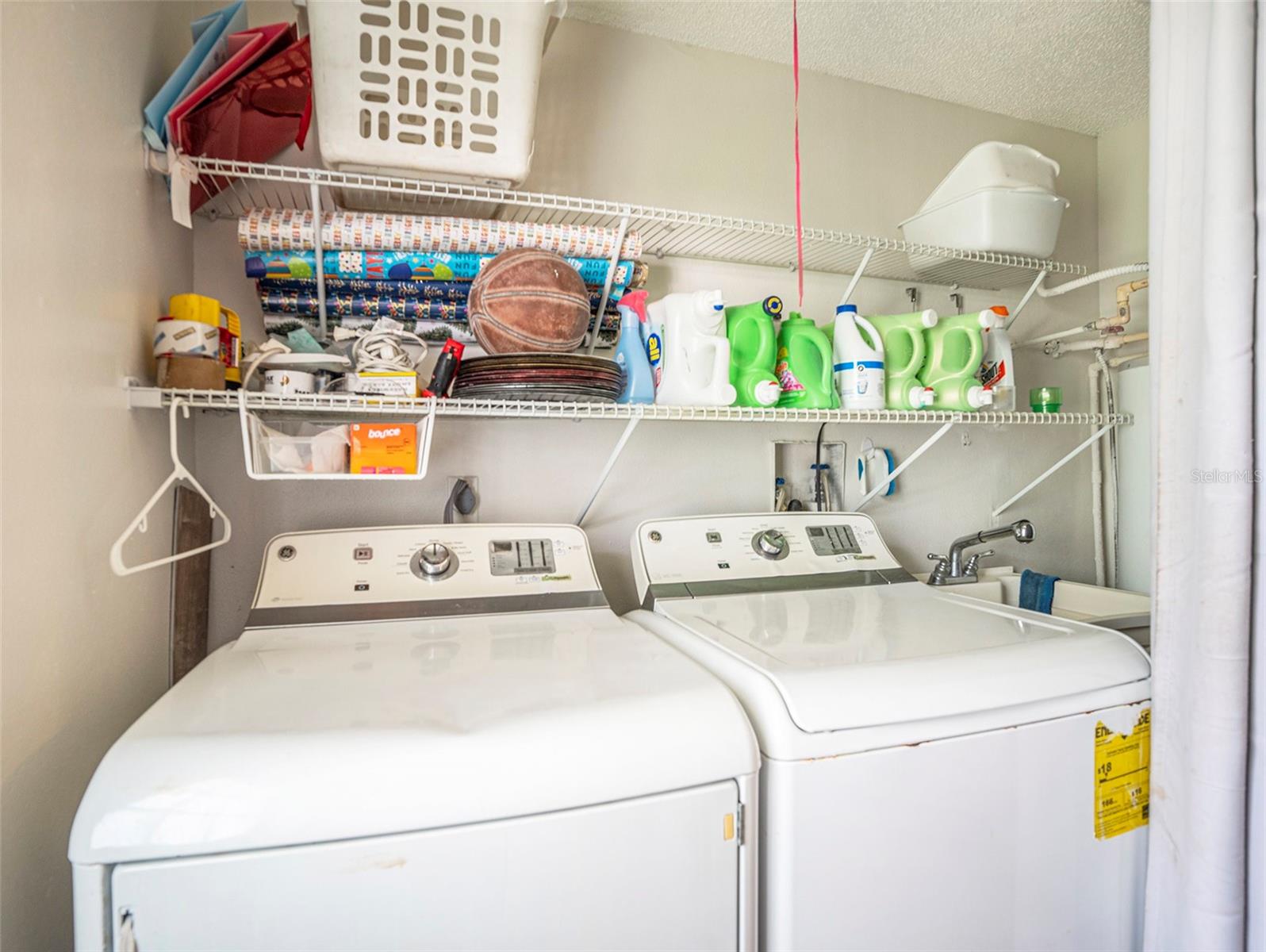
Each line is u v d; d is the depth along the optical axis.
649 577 1.48
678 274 1.83
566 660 1.03
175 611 1.23
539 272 1.30
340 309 1.42
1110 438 2.23
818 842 0.89
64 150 0.83
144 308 1.12
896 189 2.08
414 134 1.27
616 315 1.62
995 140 2.21
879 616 1.30
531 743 0.77
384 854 0.71
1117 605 1.87
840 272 2.00
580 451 1.72
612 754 0.79
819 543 1.65
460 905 0.73
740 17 1.74
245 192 1.42
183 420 1.32
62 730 0.83
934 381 1.70
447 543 1.38
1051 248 1.81
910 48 1.88
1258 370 1.00
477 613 1.29
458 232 1.37
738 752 0.85
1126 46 1.86
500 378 1.23
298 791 0.70
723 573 1.53
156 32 1.19
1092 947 1.06
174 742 0.72
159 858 0.67
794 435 1.94
